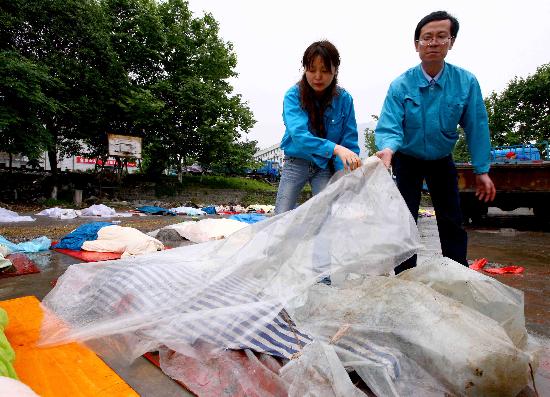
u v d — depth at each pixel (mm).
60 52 13031
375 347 1395
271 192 21516
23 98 10945
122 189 16172
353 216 1783
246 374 1352
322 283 1727
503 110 24031
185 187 19062
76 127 14758
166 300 1729
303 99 2367
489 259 4348
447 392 1283
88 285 2064
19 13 11742
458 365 1252
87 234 4441
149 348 1596
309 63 2219
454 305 1415
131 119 15859
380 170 1880
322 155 2223
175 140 17844
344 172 2076
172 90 16984
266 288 1701
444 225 2615
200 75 19250
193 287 1771
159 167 18781
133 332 1683
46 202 12570
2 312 1777
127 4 16281
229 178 23703
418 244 1695
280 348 1470
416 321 1387
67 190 14352
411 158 2566
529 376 1326
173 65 18031
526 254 4707
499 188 7645
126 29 16688
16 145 11297
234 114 19922
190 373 1454
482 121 2350
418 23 2271
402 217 1737
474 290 1567
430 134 2379
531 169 7293
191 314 1627
